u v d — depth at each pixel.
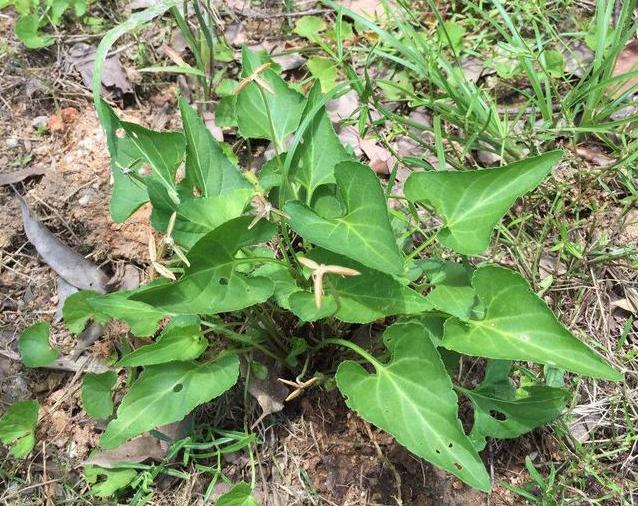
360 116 0.33
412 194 0.24
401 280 0.25
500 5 0.34
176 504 0.27
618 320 0.31
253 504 0.25
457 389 0.26
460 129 0.35
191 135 0.25
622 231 0.32
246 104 0.28
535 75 0.33
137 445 0.27
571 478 0.27
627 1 0.32
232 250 0.22
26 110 0.36
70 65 0.37
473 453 0.21
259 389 0.28
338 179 0.22
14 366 0.30
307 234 0.22
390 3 0.39
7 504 0.27
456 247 0.23
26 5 0.38
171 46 0.38
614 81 0.31
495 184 0.23
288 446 0.28
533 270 0.31
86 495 0.27
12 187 0.33
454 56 0.35
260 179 0.26
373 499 0.27
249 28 0.39
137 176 0.25
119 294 0.24
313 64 0.36
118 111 0.36
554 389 0.24
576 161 0.33
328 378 0.27
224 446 0.28
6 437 0.27
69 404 0.29
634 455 0.28
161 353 0.24
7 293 0.31
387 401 0.22
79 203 0.33
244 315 0.28
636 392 0.29
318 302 0.20
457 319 0.23
